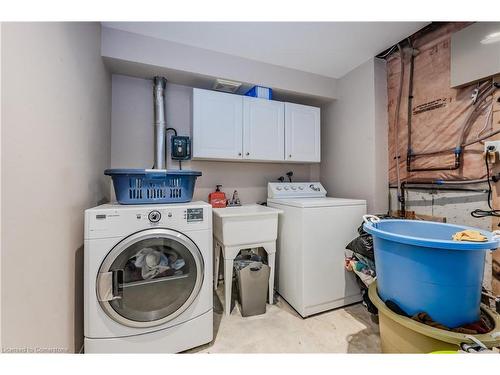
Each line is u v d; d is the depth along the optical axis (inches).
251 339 59.4
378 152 84.3
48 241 37.9
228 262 70.9
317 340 58.8
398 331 40.9
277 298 81.0
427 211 72.7
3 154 27.8
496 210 56.8
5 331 28.1
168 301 52.6
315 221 70.4
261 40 74.4
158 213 51.7
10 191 29.0
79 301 50.6
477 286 38.8
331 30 69.1
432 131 71.2
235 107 83.8
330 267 72.4
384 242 44.4
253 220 73.1
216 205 88.7
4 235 28.0
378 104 84.4
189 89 90.3
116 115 80.5
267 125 88.8
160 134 79.8
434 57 70.1
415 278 39.6
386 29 68.8
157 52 72.6
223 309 74.5
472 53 59.3
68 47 45.4
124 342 48.7
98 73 64.5
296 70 92.9
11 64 29.2
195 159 88.5
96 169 63.6
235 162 99.2
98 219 46.9
